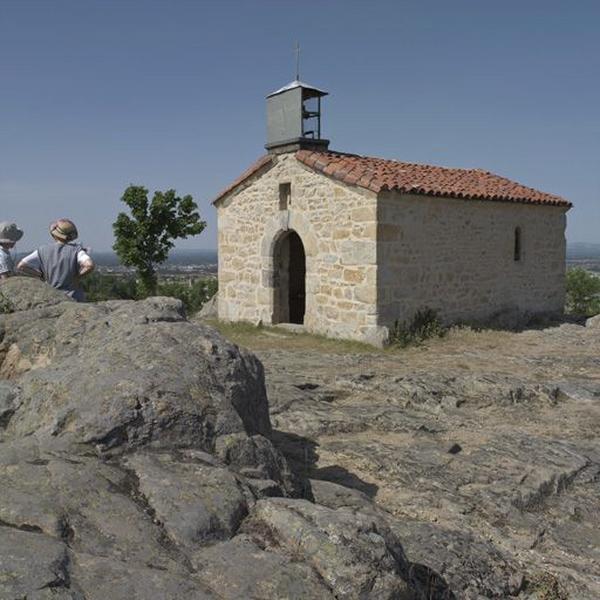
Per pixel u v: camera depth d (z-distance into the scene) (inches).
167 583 80.9
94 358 137.5
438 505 173.2
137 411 119.0
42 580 75.7
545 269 610.5
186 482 106.0
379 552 93.1
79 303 187.9
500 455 211.3
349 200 449.4
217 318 593.0
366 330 441.7
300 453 202.7
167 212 725.9
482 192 520.1
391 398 279.9
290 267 556.7
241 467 122.3
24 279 203.3
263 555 90.8
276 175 512.1
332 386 296.2
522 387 301.4
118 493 100.7
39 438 116.0
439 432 237.1
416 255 466.3
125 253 719.1
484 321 534.6
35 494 95.5
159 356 135.0
